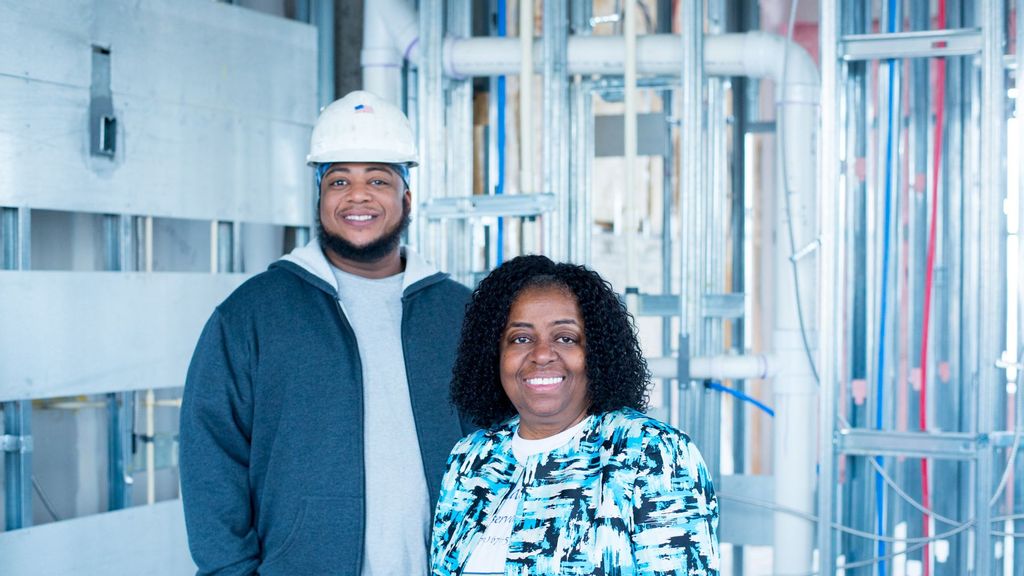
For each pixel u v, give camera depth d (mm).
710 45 2895
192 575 2908
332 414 1936
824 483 2543
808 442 2934
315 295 2004
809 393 2928
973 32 2492
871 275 2973
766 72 2891
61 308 2479
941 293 3096
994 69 2424
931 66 3057
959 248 3023
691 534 1359
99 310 2582
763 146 4613
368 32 3098
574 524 1393
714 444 3123
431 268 2129
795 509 2928
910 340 3129
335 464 1922
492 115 3277
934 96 3064
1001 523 2963
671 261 3457
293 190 3209
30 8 2389
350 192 1995
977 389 2660
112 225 2732
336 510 1911
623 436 1430
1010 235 2857
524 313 1499
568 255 2984
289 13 3354
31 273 2404
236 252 3025
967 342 2953
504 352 1522
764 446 4664
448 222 3113
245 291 1993
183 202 2818
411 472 1973
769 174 4609
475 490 1557
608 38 2967
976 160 2934
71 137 2498
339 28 3436
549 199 2928
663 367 2947
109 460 2834
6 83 2342
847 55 2562
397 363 2023
